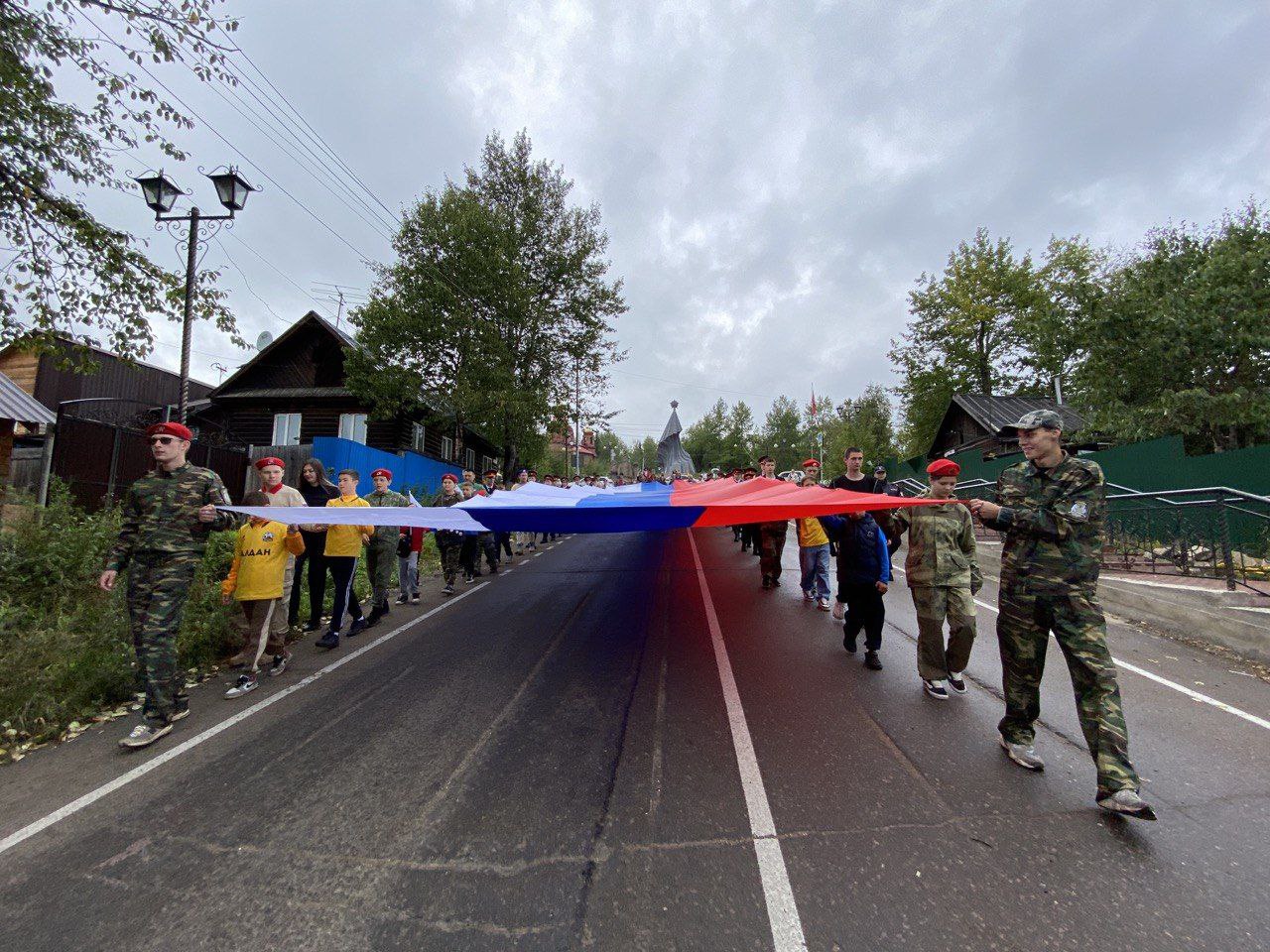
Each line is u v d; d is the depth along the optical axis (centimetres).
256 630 438
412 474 1750
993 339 2927
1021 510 283
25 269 601
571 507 448
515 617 658
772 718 359
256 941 188
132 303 664
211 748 339
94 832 256
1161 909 192
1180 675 432
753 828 243
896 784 276
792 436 5888
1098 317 1335
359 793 283
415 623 640
